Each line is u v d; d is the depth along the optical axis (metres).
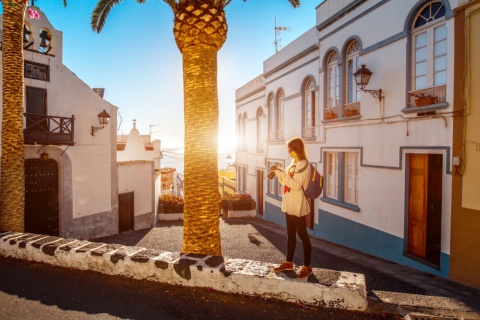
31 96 11.02
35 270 5.07
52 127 11.64
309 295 3.73
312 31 12.69
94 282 4.56
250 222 17.12
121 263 4.70
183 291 4.18
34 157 11.11
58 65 11.85
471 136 6.30
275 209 16.77
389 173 8.70
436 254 7.66
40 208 11.45
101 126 13.46
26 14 10.71
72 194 12.34
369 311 3.56
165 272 4.42
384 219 8.90
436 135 7.15
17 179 7.38
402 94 8.20
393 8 8.48
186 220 5.12
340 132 10.90
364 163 9.65
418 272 7.28
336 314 3.56
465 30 6.39
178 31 5.16
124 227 15.30
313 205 13.16
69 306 3.89
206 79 5.10
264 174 18.16
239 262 4.43
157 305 3.87
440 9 7.34
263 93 18.34
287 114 15.19
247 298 3.95
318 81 12.34
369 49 9.38
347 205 10.52
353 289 3.60
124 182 15.33
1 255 5.78
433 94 7.38
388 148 8.70
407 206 8.13
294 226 4.10
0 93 9.86
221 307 3.78
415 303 3.70
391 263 8.29
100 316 3.65
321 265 7.93
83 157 12.78
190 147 5.08
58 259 5.21
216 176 5.16
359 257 8.91
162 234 13.82
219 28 5.11
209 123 5.10
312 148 12.79
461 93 6.48
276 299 3.87
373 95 9.07
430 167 7.70
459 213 6.49
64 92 12.05
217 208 5.15
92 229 13.20
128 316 3.64
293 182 3.88
